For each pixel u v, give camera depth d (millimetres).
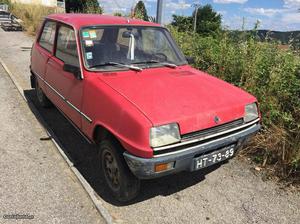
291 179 3908
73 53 4020
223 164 4215
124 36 4055
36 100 6316
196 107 3115
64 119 5477
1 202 3258
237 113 3336
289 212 3332
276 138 4199
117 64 3795
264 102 4617
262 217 3234
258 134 4523
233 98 3445
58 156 4230
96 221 3045
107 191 3547
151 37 4289
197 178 3869
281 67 4965
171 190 3613
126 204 3342
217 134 3145
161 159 2824
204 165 3154
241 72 5461
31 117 5484
